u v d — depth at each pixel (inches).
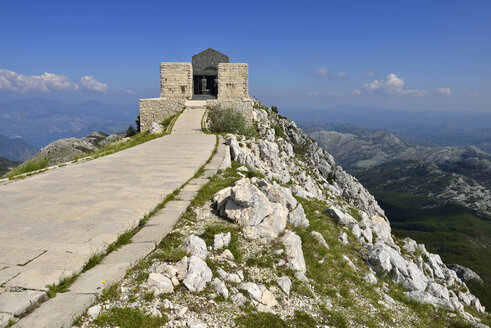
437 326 327.3
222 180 527.2
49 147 1615.4
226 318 204.1
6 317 163.2
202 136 1131.3
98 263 236.2
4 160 7854.3
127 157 707.4
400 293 382.0
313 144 2242.9
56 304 181.2
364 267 410.9
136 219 318.7
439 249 5861.2
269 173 745.6
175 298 211.2
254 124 1747.0
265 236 335.6
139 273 231.8
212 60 2310.5
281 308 237.3
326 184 1419.8
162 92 2034.9
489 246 6560.0
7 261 226.1
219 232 319.6
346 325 245.1
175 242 291.0
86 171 555.5
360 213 770.8
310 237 398.9
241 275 259.6
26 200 379.6
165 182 477.4
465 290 702.5
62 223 305.4
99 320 177.9
